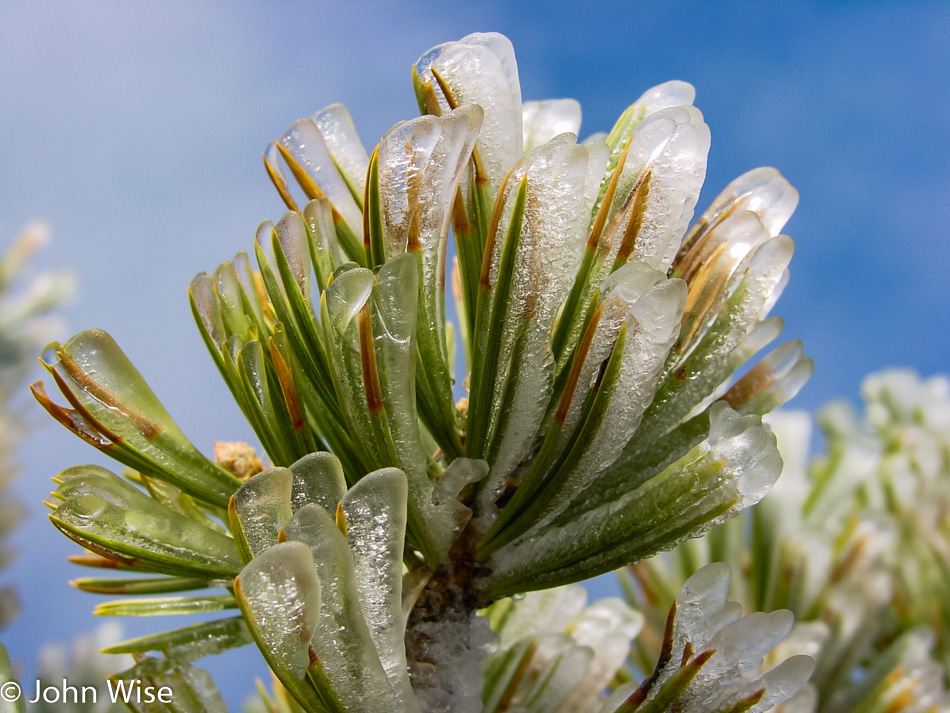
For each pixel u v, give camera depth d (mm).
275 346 120
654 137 121
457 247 129
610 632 148
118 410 124
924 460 222
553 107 140
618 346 114
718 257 123
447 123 118
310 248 126
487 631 130
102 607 129
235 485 126
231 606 131
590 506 128
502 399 122
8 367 350
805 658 114
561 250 118
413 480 120
